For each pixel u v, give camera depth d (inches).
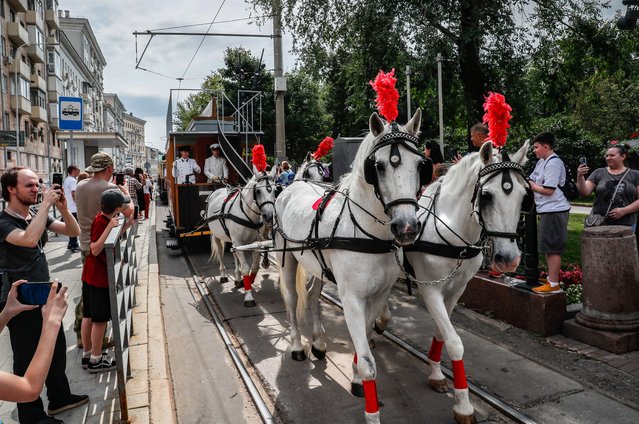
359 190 124.6
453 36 448.8
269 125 1182.9
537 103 553.3
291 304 184.9
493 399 142.5
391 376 165.5
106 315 161.3
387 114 117.7
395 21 433.7
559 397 144.6
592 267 179.2
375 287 127.3
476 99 496.4
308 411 144.3
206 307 255.0
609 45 502.0
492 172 118.4
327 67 572.1
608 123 841.5
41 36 1381.6
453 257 137.6
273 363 180.1
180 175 397.1
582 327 181.8
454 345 130.5
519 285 202.7
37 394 65.7
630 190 202.4
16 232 123.3
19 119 1221.7
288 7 475.5
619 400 141.0
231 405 152.3
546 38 490.6
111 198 151.7
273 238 203.8
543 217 193.2
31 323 126.6
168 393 151.6
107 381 160.4
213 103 547.8
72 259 363.9
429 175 112.4
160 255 401.7
